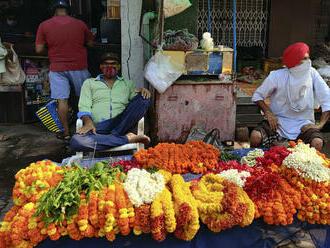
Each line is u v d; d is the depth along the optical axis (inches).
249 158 111.3
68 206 79.9
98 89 146.9
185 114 176.4
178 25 182.2
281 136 141.3
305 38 313.6
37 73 233.3
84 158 134.5
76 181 85.4
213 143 154.6
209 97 176.7
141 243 87.0
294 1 303.6
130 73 211.9
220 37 308.0
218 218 85.5
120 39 224.8
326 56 269.7
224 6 299.6
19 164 167.8
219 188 92.8
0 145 192.9
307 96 139.2
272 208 89.9
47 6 265.0
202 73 173.9
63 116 184.5
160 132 176.6
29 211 79.2
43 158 175.9
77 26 177.9
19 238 76.7
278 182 94.3
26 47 222.2
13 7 258.7
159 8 158.6
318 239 97.6
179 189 90.0
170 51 164.6
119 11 220.5
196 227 82.5
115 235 84.6
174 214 83.5
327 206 91.5
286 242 108.0
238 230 91.7
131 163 114.1
